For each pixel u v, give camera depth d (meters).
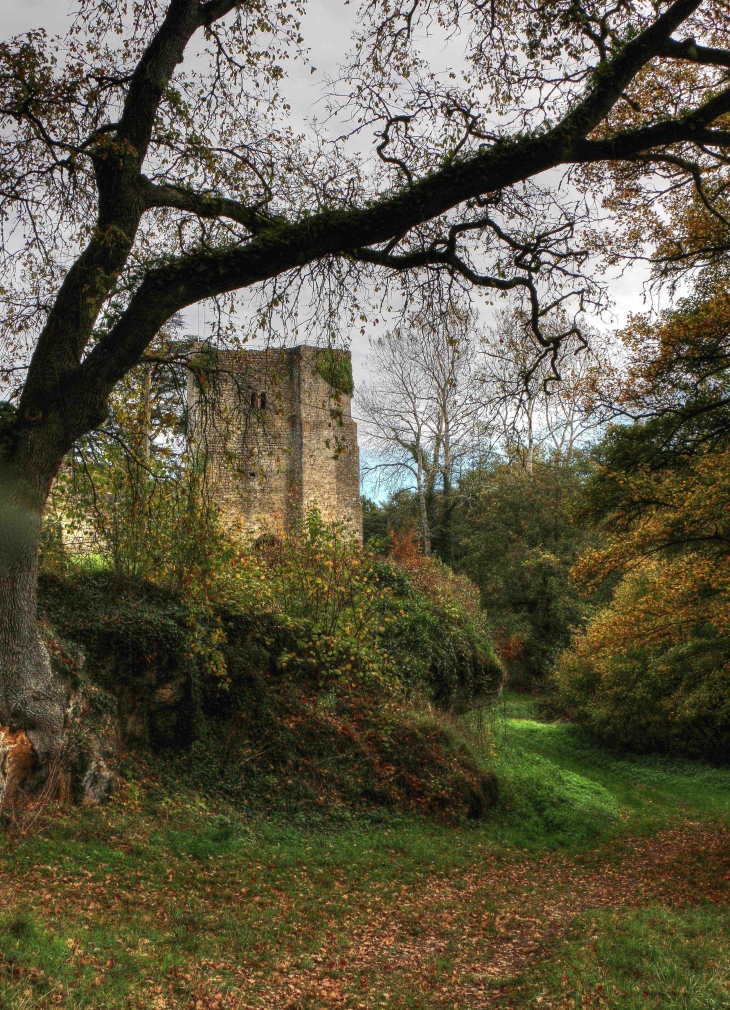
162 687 12.76
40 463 9.19
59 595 12.71
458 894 10.84
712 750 24.98
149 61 9.89
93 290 9.55
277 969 7.27
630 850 15.29
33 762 9.98
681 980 6.79
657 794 21.78
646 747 26.31
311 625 15.59
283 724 14.20
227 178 11.45
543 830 15.91
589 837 15.99
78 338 9.54
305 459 34.12
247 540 16.45
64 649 11.38
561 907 10.62
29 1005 5.23
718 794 21.81
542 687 35.38
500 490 41.03
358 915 9.31
